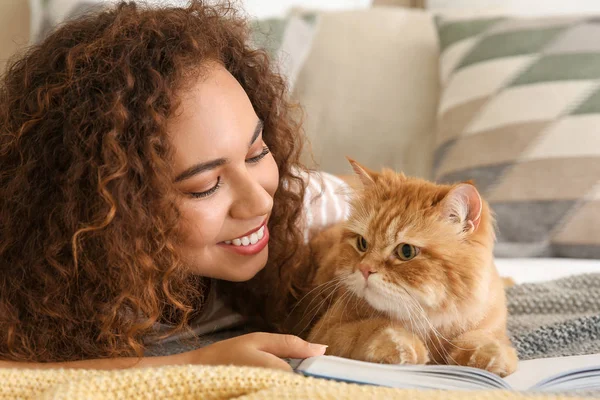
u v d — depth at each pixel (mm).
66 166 1092
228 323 1322
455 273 1110
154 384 832
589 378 931
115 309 1073
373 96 2377
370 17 2490
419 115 2352
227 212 1113
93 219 1059
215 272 1182
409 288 1107
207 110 1063
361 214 1246
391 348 972
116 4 1280
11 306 1113
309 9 2545
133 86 1082
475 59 2146
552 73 2000
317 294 1278
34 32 2230
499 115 1987
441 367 894
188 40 1144
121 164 1040
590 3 2363
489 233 1197
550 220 1848
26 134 1120
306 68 2412
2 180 1150
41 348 1097
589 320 1218
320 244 1445
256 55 1393
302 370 875
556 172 1859
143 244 1080
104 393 826
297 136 1483
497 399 753
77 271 1087
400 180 1280
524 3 2414
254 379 836
